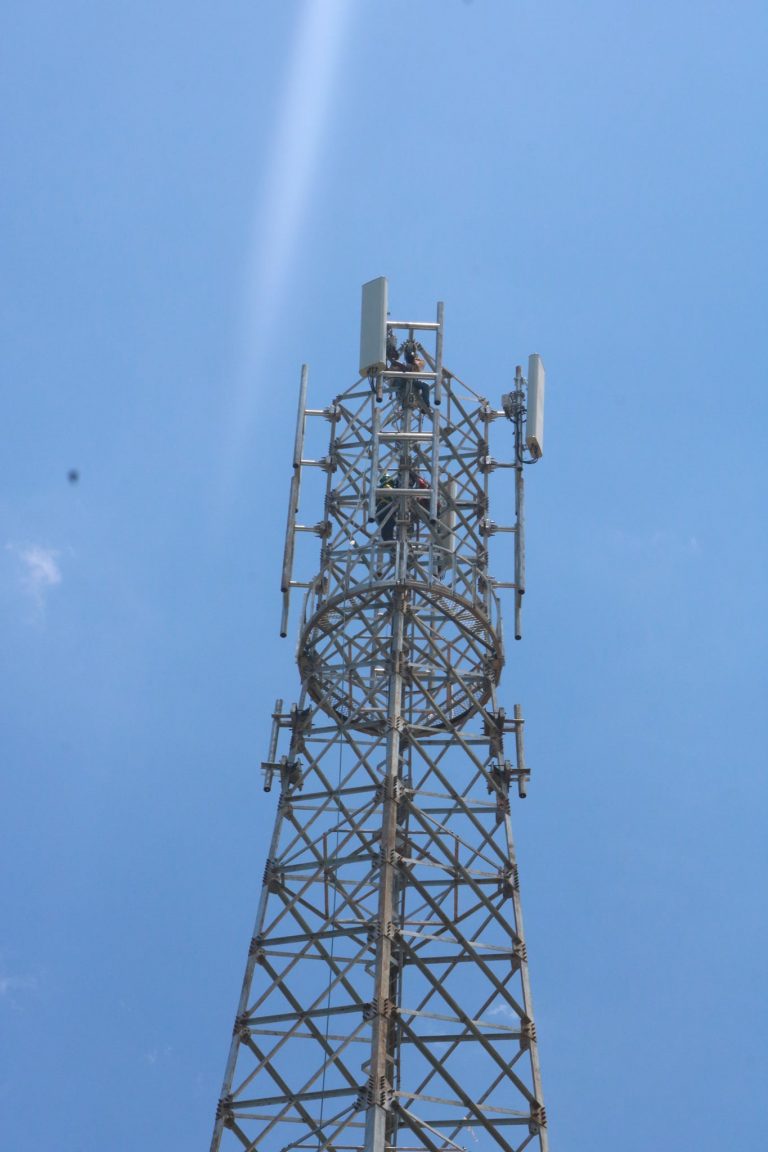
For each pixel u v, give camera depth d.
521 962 55.69
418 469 66.31
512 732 61.47
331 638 61.44
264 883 56.53
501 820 58.84
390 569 63.75
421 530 66.50
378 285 65.81
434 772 58.38
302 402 66.69
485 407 67.62
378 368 64.12
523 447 66.19
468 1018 53.53
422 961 53.81
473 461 66.75
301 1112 51.66
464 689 60.91
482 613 61.44
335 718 60.00
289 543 63.84
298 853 57.25
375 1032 50.78
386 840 55.16
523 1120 52.22
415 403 67.25
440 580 64.62
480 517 65.56
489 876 58.00
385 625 61.59
